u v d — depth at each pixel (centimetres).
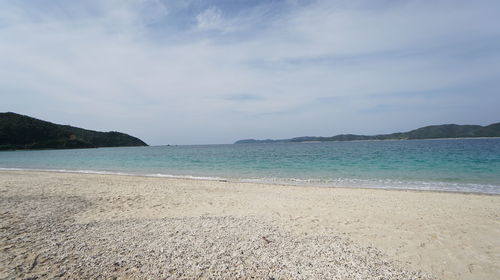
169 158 4331
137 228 732
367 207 1014
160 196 1230
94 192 1329
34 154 6362
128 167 2917
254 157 4050
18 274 475
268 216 885
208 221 804
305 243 636
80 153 6738
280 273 486
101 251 575
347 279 471
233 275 477
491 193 1267
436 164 2403
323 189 1414
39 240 639
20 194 1245
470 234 723
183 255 554
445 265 551
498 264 555
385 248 628
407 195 1234
